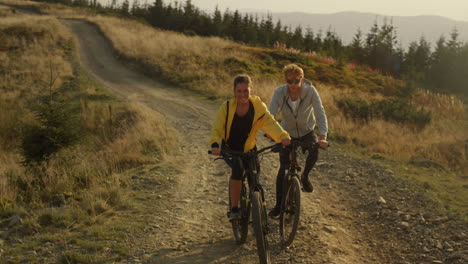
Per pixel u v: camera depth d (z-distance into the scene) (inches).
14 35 1248.8
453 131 573.9
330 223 205.3
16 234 183.0
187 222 206.4
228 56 1090.1
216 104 642.2
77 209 209.8
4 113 580.7
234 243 180.5
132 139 400.5
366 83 1157.1
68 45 1238.9
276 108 190.7
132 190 254.5
